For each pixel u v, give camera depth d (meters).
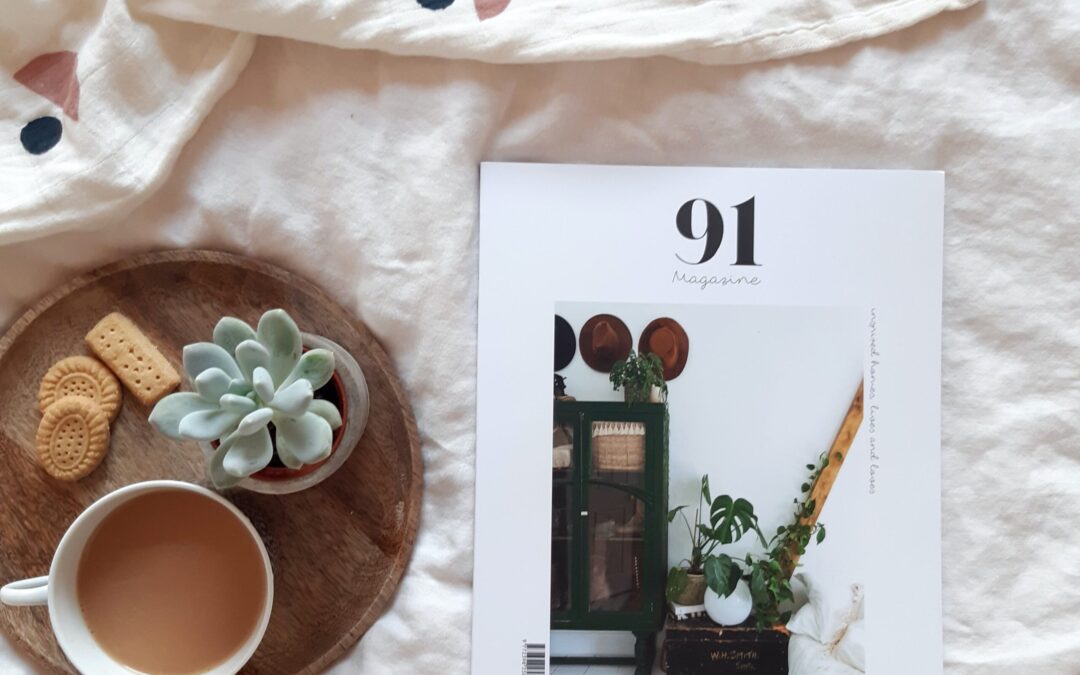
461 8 0.46
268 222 0.47
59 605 0.42
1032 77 0.47
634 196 0.47
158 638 0.44
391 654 0.47
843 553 0.47
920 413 0.47
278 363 0.40
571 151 0.47
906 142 0.47
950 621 0.48
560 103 0.47
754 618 0.47
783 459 0.47
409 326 0.47
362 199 0.47
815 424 0.47
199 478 0.47
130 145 0.46
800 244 0.47
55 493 0.47
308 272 0.48
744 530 0.47
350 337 0.47
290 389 0.38
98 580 0.44
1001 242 0.48
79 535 0.42
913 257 0.47
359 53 0.47
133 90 0.46
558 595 0.47
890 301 0.47
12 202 0.45
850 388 0.47
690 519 0.47
